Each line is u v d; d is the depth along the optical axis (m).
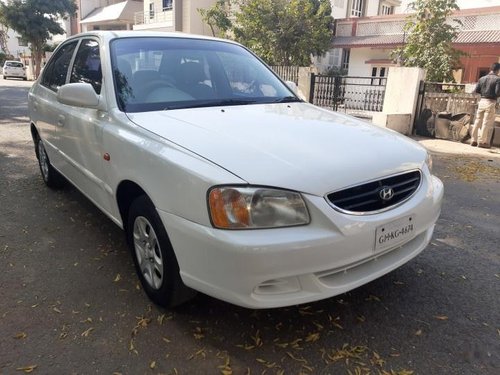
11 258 3.46
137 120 2.88
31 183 5.41
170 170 2.38
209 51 3.82
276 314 2.78
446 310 2.86
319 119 3.11
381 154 2.59
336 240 2.20
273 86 3.89
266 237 2.11
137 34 3.66
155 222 2.56
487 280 3.25
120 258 3.49
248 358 2.39
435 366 2.35
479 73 18.28
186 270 2.35
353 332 2.62
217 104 3.29
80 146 3.57
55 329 2.60
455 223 4.44
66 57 4.38
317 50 19.09
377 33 21.45
